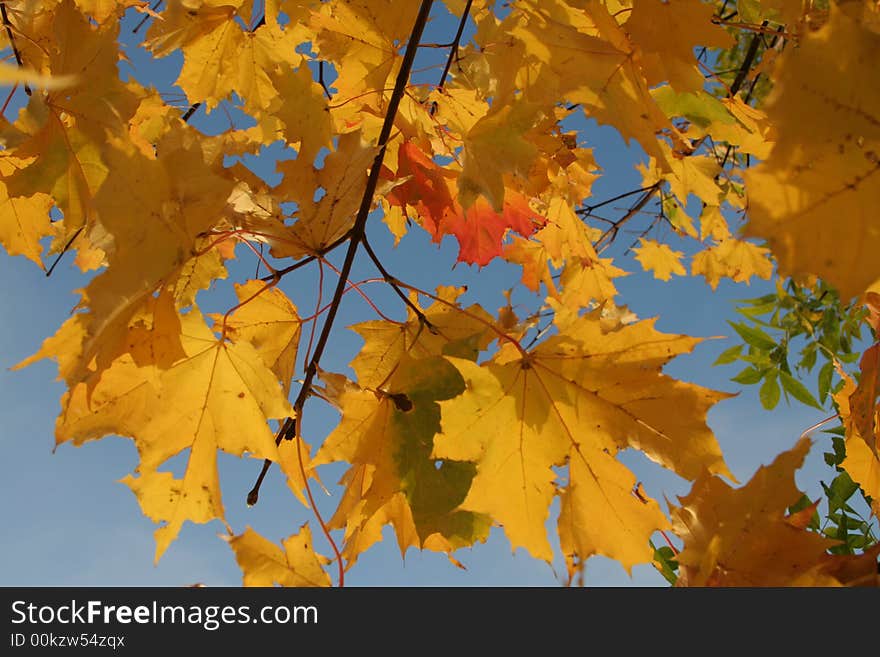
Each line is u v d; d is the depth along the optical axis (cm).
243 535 91
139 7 151
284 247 107
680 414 97
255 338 118
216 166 106
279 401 104
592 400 101
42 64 141
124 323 88
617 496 99
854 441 119
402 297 109
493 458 101
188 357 104
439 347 120
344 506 114
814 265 55
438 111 150
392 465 104
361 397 106
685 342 98
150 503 103
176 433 104
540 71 113
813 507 88
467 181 113
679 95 137
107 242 93
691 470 95
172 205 89
